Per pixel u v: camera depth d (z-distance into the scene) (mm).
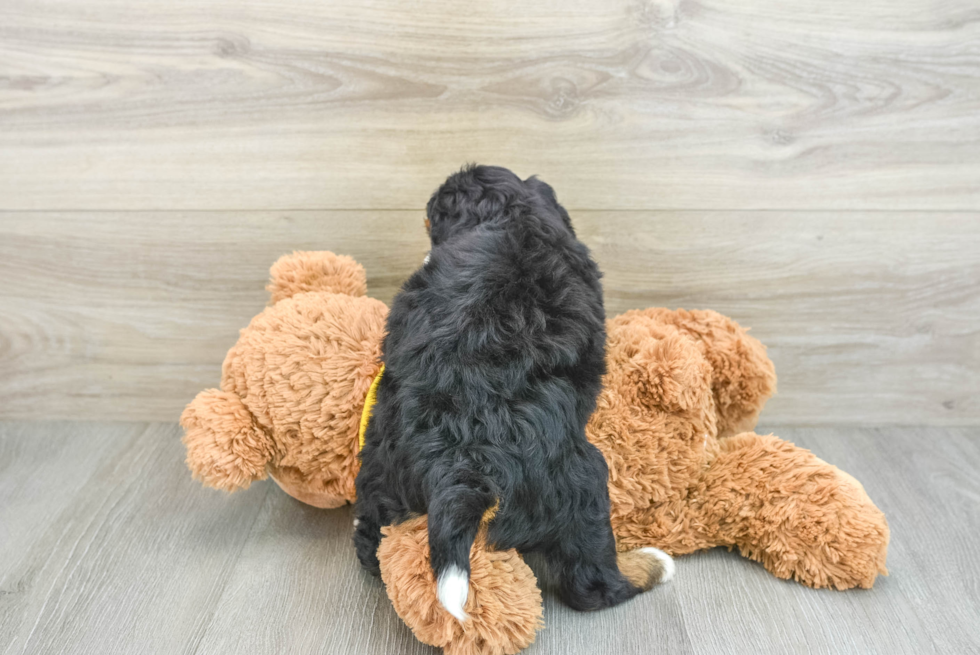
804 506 1115
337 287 1326
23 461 1463
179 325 1534
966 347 1521
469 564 874
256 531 1280
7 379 1564
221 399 1174
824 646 1030
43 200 1427
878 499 1354
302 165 1408
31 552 1215
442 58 1330
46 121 1372
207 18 1310
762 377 1274
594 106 1361
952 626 1067
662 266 1477
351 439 1169
